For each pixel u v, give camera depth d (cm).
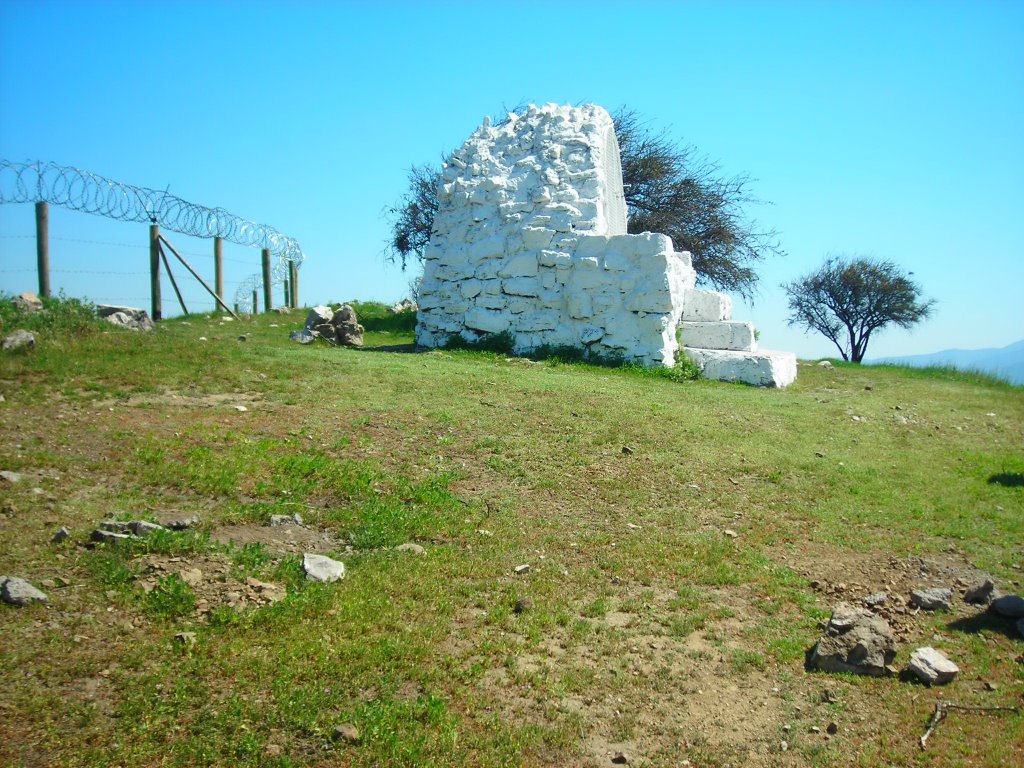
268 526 636
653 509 776
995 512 826
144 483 680
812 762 419
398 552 618
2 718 380
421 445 878
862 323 3816
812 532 752
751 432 1062
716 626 560
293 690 425
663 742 428
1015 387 1741
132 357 1105
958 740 442
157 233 1866
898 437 1120
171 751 373
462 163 1806
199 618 481
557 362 1501
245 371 1112
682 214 3025
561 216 1631
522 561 632
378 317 2303
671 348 1546
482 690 453
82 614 470
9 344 1038
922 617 597
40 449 720
